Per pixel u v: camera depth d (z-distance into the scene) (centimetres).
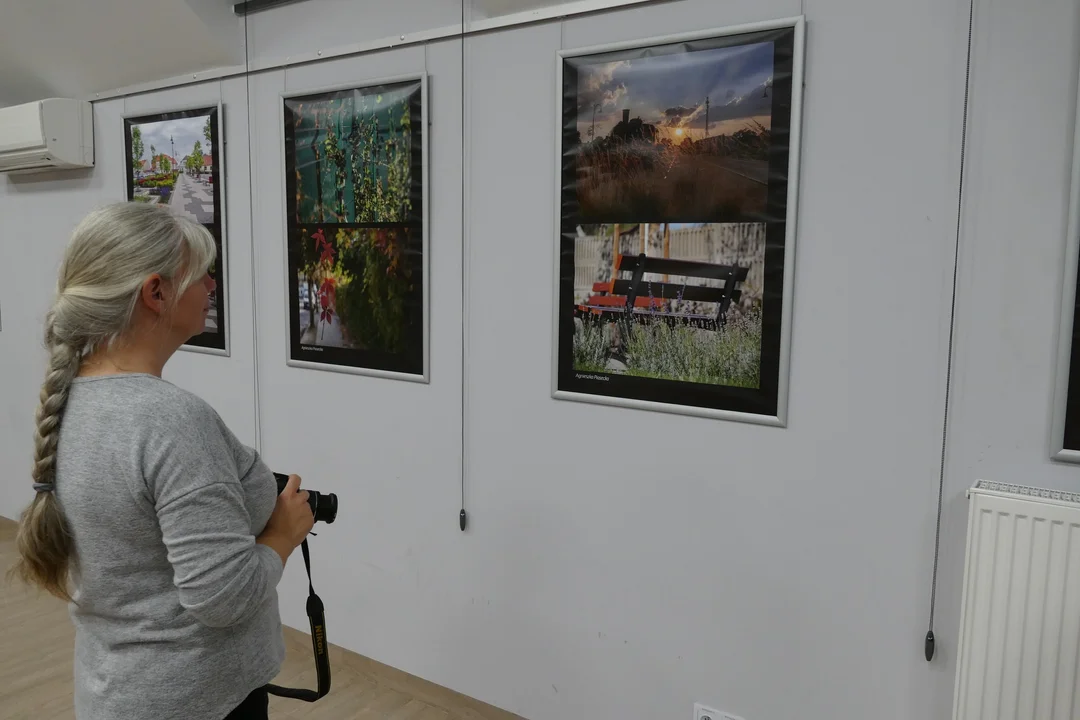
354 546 276
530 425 229
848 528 183
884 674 182
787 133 180
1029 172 157
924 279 169
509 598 240
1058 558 148
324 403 277
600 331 211
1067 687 150
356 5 252
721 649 203
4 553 378
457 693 255
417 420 254
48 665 278
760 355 188
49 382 115
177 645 118
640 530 212
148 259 116
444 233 241
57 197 354
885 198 172
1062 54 152
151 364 123
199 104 295
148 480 110
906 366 173
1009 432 163
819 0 175
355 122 253
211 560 110
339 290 266
